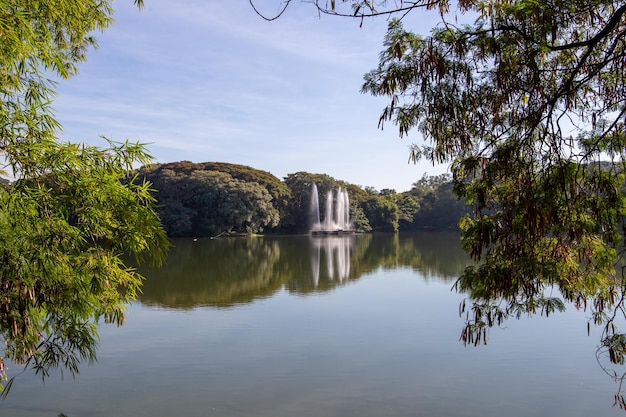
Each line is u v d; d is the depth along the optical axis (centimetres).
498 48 257
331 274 1780
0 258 252
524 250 283
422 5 255
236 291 1393
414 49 286
